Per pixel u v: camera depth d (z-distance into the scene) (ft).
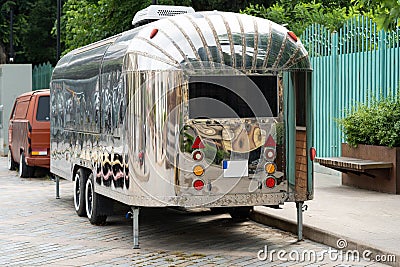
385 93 52.85
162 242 37.19
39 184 64.18
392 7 30.66
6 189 60.39
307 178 35.81
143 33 35.27
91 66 42.11
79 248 35.86
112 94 37.60
